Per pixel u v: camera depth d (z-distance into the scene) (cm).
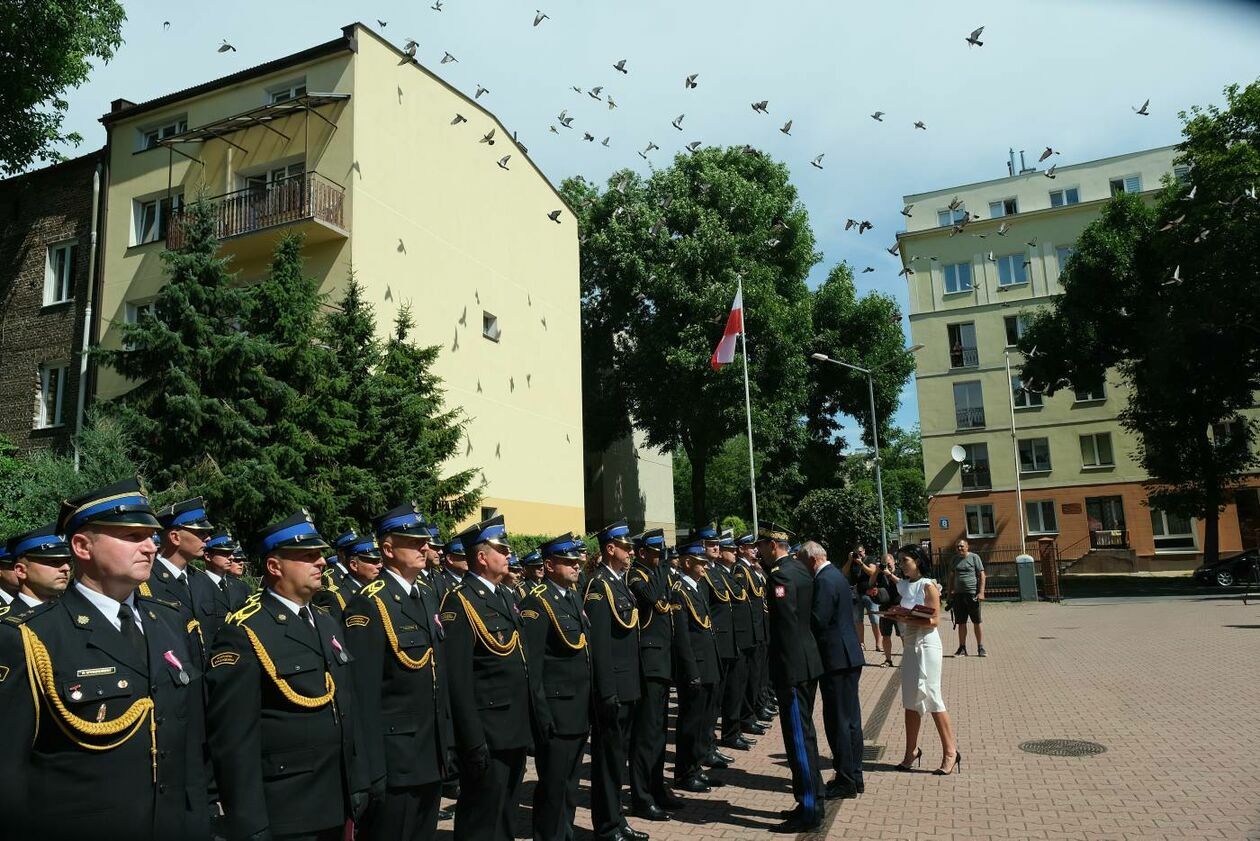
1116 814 591
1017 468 3838
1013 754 784
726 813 652
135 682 318
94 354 1410
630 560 738
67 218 2198
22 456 2070
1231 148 2472
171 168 2055
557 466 2639
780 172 3572
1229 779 659
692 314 3133
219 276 1448
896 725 946
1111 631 1753
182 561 638
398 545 489
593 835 602
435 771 461
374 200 1902
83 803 295
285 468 1401
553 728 550
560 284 2784
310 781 374
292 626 390
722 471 5428
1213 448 2897
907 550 852
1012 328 3953
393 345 1712
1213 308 2534
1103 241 2920
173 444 1359
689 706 722
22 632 298
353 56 1889
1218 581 2731
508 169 2495
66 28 1914
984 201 4072
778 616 635
